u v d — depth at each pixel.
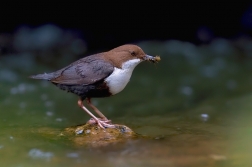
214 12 19.70
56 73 8.43
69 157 6.25
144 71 15.94
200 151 6.50
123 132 7.53
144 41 19.44
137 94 12.92
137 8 19.39
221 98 11.77
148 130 8.32
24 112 10.39
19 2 18.83
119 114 10.55
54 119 9.79
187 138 7.38
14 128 8.43
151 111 10.72
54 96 12.52
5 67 15.61
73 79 7.98
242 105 10.38
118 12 19.38
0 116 9.83
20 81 14.04
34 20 19.14
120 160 6.09
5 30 18.95
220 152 6.43
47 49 18.23
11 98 11.95
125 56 7.93
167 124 8.97
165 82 14.38
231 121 8.88
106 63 7.90
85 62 8.12
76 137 7.38
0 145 6.93
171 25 19.69
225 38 19.75
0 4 18.75
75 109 11.09
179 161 6.02
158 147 6.75
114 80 7.90
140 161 6.04
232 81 14.18
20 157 6.30
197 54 18.16
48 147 6.78
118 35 19.50
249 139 7.06
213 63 16.86
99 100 12.30
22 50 17.83
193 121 9.14
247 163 5.84
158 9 19.47
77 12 19.22
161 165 5.88
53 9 19.09
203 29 19.77
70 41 18.83
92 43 19.08
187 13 19.66
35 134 7.70
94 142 7.03
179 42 19.41
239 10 19.73
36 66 16.03
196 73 15.52
